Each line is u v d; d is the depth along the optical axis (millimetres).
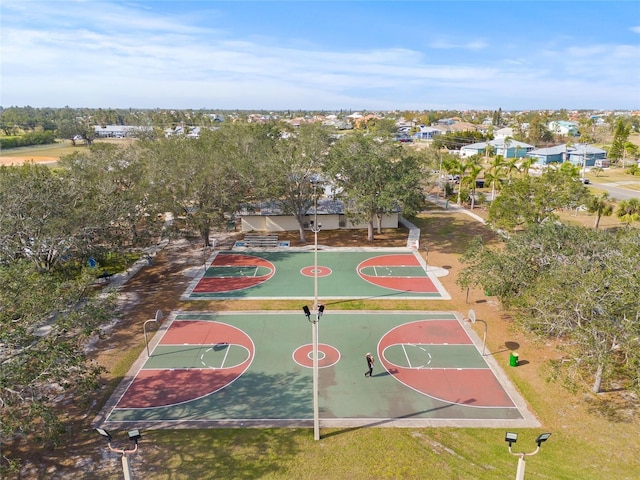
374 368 31844
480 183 98250
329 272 50594
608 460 22703
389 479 21641
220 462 22766
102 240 46875
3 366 21422
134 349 34312
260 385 29844
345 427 25625
